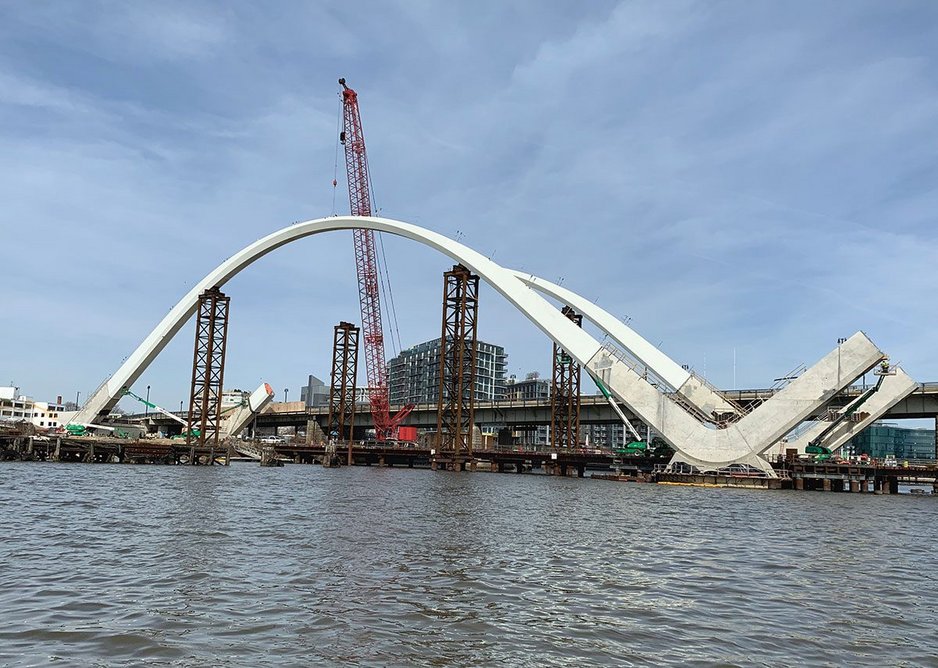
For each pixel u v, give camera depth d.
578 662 13.94
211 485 63.16
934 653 15.31
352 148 162.75
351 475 96.25
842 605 19.77
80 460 103.94
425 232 121.69
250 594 18.64
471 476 102.25
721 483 87.44
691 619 17.53
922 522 47.59
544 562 25.31
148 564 22.64
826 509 56.50
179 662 13.24
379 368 174.12
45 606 16.97
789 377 87.81
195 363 119.94
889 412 105.38
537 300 103.88
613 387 95.12
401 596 18.88
